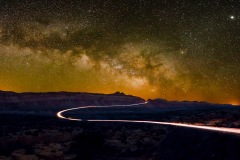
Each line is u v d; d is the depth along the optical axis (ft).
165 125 82.07
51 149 62.13
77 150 66.08
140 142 65.72
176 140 51.70
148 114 173.99
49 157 56.34
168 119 110.32
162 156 50.96
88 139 72.08
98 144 69.26
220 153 36.83
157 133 72.59
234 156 33.99
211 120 89.61
